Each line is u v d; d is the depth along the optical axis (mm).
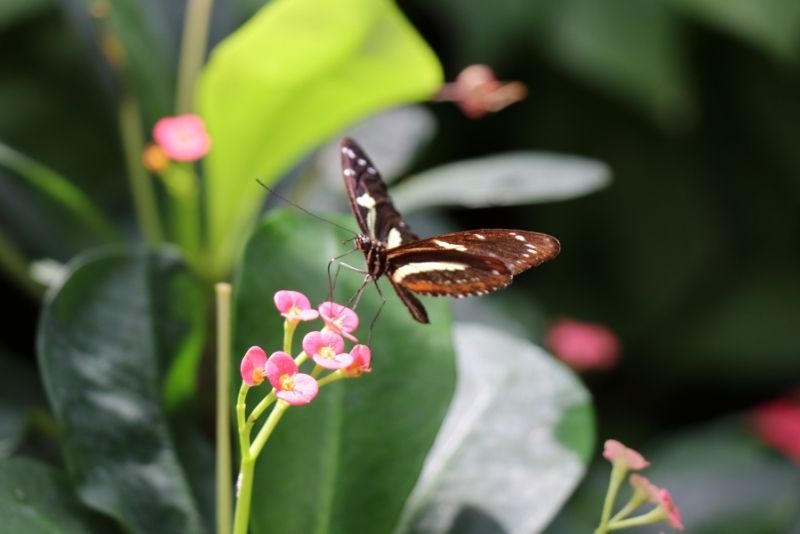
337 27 768
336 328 646
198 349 725
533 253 672
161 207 878
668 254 1376
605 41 1180
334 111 806
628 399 1433
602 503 1084
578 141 1334
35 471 687
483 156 1325
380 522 692
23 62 1032
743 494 1119
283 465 695
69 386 703
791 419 1162
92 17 853
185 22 881
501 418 729
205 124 799
